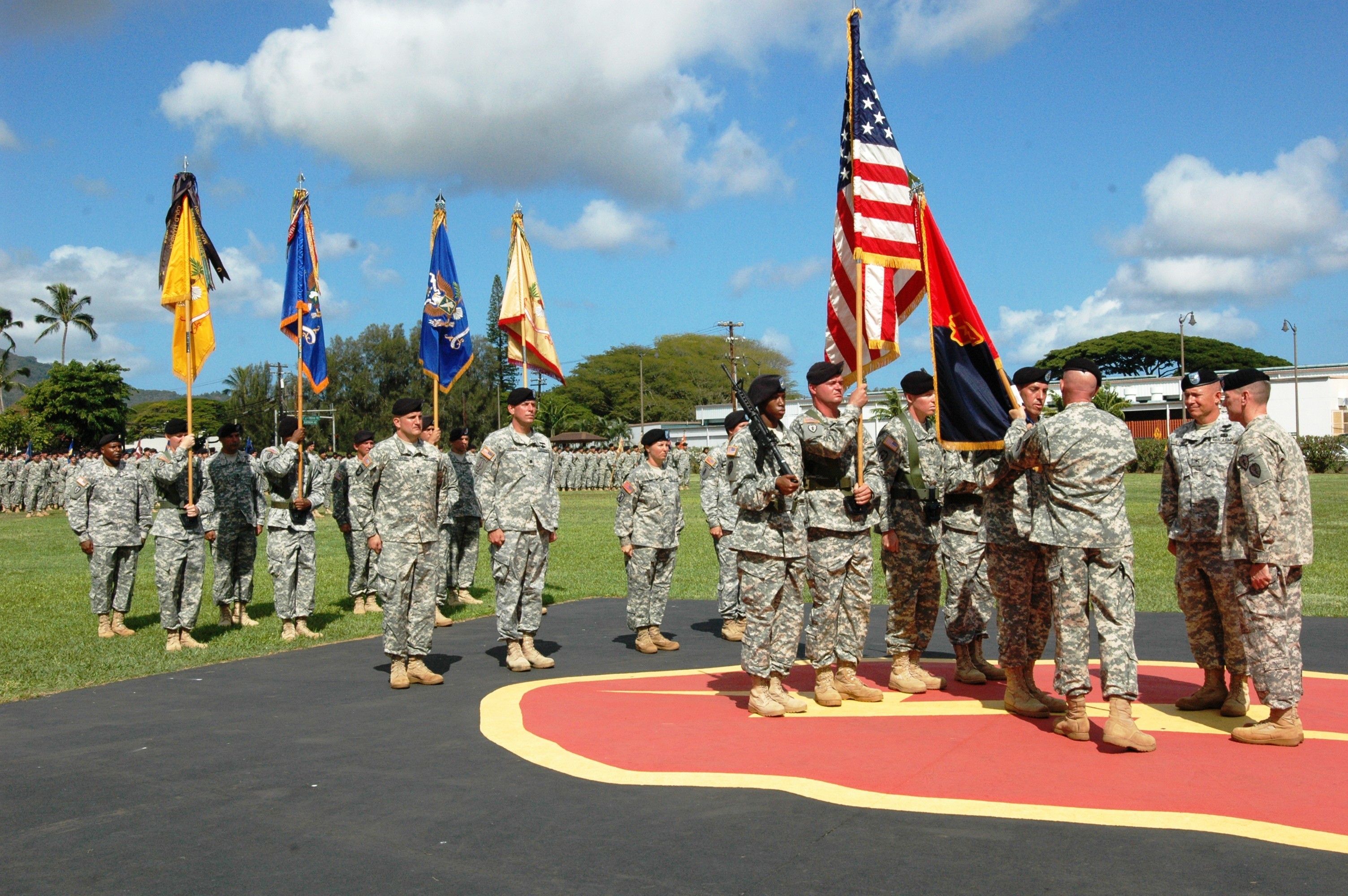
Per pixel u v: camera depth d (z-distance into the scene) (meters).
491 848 4.07
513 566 7.97
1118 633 5.35
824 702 6.45
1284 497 5.37
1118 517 5.38
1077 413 5.49
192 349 9.66
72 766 5.34
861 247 6.88
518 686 7.35
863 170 7.02
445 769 5.19
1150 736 5.39
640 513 8.85
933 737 5.62
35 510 32.59
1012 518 6.12
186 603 9.14
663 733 5.84
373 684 7.54
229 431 10.39
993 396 6.61
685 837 4.13
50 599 12.63
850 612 6.55
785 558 6.19
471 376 78.94
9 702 6.98
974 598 7.09
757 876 3.71
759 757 5.27
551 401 86.88
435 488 7.61
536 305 10.29
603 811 4.48
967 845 3.97
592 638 9.69
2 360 67.12
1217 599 6.07
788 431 6.39
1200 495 6.10
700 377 109.69
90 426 53.06
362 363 78.06
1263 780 4.77
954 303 6.80
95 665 8.27
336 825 4.37
